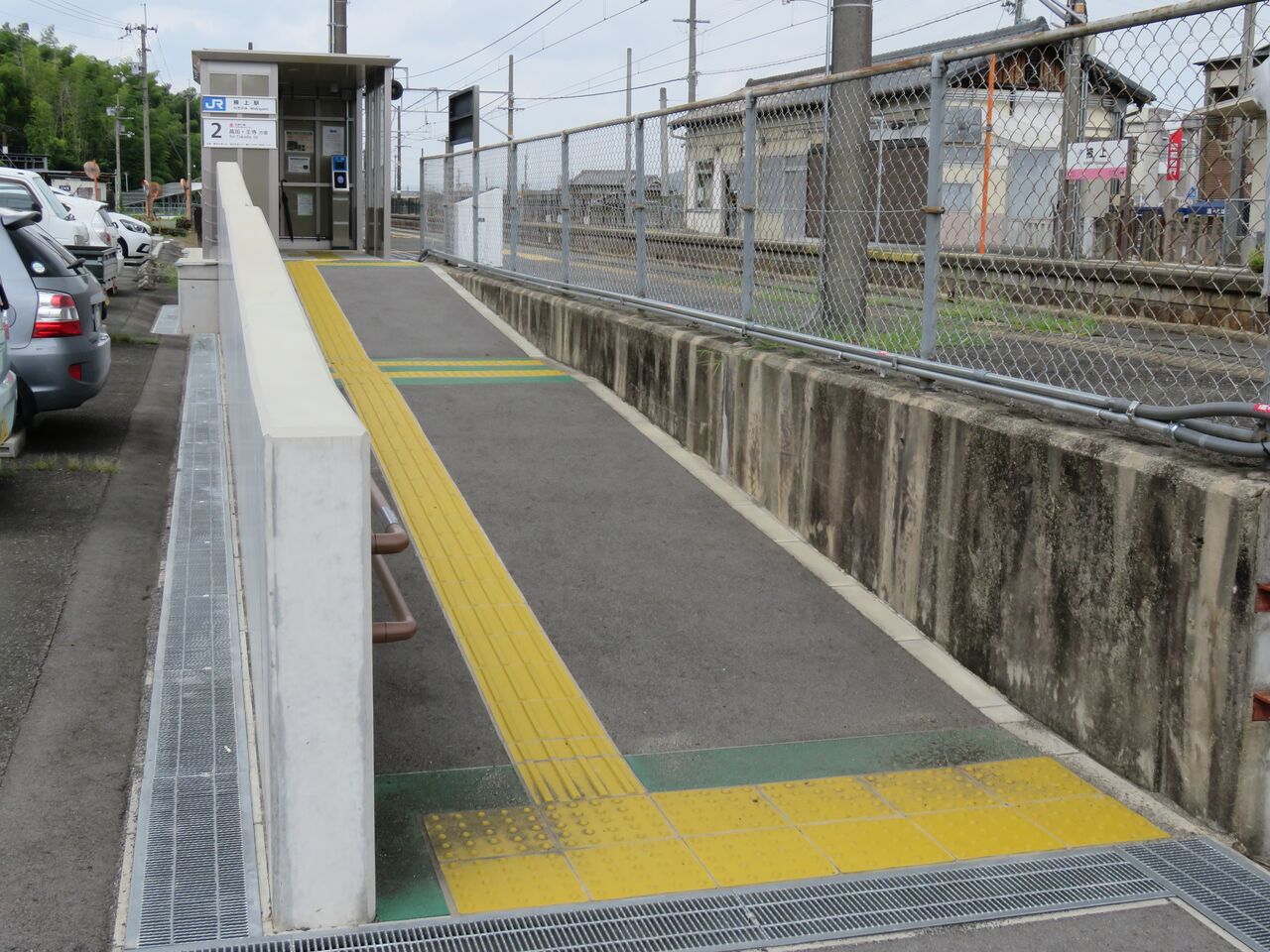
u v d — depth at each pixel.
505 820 4.15
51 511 7.42
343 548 3.37
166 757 4.42
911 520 5.92
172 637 5.53
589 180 11.10
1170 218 4.43
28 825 3.97
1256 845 4.04
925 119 5.99
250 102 16.78
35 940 3.36
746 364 7.63
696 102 8.60
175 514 7.43
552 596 6.16
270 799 3.47
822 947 3.49
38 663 5.21
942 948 3.51
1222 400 4.32
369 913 3.51
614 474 8.02
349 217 19.45
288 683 3.37
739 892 3.74
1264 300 4.06
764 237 7.75
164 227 54.38
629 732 4.87
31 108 111.75
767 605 6.14
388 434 8.69
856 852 4.01
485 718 4.93
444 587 6.22
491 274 14.78
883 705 5.17
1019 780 4.54
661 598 6.18
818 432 6.79
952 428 5.56
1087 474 4.69
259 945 3.36
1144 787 4.46
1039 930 3.59
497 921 3.54
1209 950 3.52
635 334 9.48
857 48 8.71
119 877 3.70
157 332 15.52
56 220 16.48
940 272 5.88
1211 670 4.11
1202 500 4.12
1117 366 4.75
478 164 15.58
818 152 7.10
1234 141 4.13
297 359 4.04
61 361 8.78
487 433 8.80
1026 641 5.09
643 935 3.50
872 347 6.57
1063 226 4.95
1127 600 4.50
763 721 5.00
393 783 4.39
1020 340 5.30
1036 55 5.05
